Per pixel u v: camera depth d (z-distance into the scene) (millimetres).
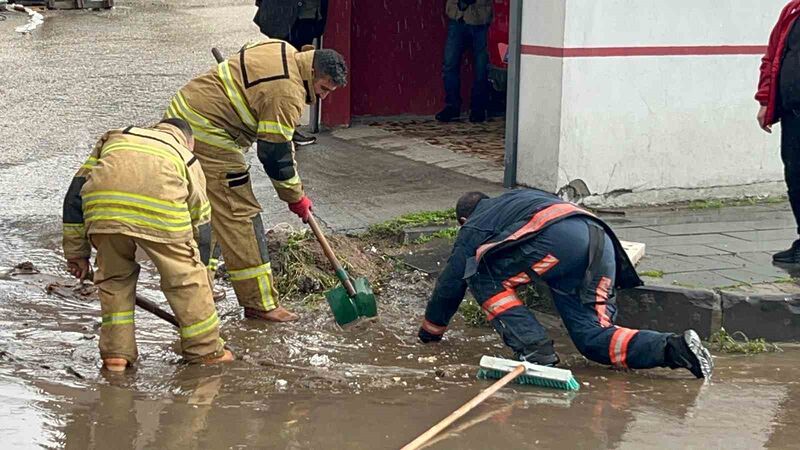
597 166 8906
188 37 23109
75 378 5617
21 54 19859
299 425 5004
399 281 7508
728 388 5730
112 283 5836
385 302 7188
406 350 6355
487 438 4902
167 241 5742
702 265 7152
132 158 5734
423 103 13195
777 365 6152
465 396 5504
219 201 6715
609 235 6047
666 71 8992
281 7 11242
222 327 6715
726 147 9352
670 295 6527
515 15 8992
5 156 11234
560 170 8773
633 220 8578
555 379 5613
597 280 5930
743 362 6211
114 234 5680
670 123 9102
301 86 6461
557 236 5828
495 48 12477
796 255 7234
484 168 10344
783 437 5016
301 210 6648
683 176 9250
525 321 5984
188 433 4852
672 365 5805
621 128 8930
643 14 8812
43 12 27719
